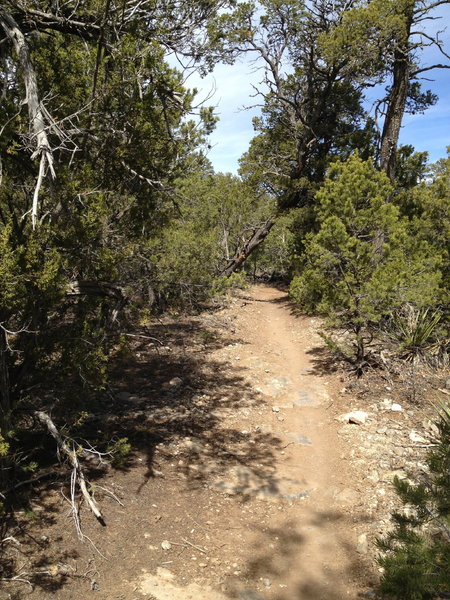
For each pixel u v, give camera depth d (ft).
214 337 45.42
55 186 18.51
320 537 18.08
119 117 22.25
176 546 17.16
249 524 18.97
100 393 27.96
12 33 18.24
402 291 31.78
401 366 33.58
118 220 24.39
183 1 21.76
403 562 11.44
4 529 16.03
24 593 13.66
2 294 15.42
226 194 69.97
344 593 15.12
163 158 24.34
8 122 17.16
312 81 68.33
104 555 15.89
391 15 43.19
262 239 70.18
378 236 34.14
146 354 38.81
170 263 38.91
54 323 20.83
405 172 59.16
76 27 21.25
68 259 19.65
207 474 22.39
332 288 34.30
